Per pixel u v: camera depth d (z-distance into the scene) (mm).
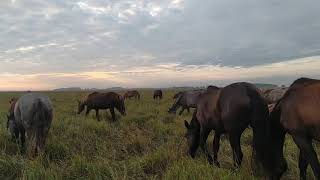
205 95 8398
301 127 5934
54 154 9500
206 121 8312
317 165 5785
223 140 11391
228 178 6531
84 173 7703
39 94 9977
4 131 11719
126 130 14062
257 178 6723
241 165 7453
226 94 7395
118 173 7398
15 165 7883
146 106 26203
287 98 6215
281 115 6281
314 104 5730
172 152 8953
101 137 12477
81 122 14641
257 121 6793
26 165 7648
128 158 9531
